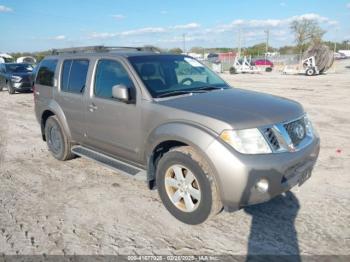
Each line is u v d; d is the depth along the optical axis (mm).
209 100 3707
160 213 3824
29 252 3143
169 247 3184
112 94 4121
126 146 4207
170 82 4230
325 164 5254
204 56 72375
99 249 3174
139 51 4836
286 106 3709
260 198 3143
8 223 3662
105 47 5059
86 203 4109
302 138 3602
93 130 4707
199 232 3418
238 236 3324
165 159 3615
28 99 14602
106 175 5031
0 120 9688
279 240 3236
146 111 3809
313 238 3248
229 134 3111
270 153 3154
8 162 5762
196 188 3428
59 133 5496
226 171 3082
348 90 16594
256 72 38781
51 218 3756
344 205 3883
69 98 5074
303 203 3953
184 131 3346
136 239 3324
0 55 35844
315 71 31641
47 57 5895
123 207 3986
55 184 4723
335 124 8312
